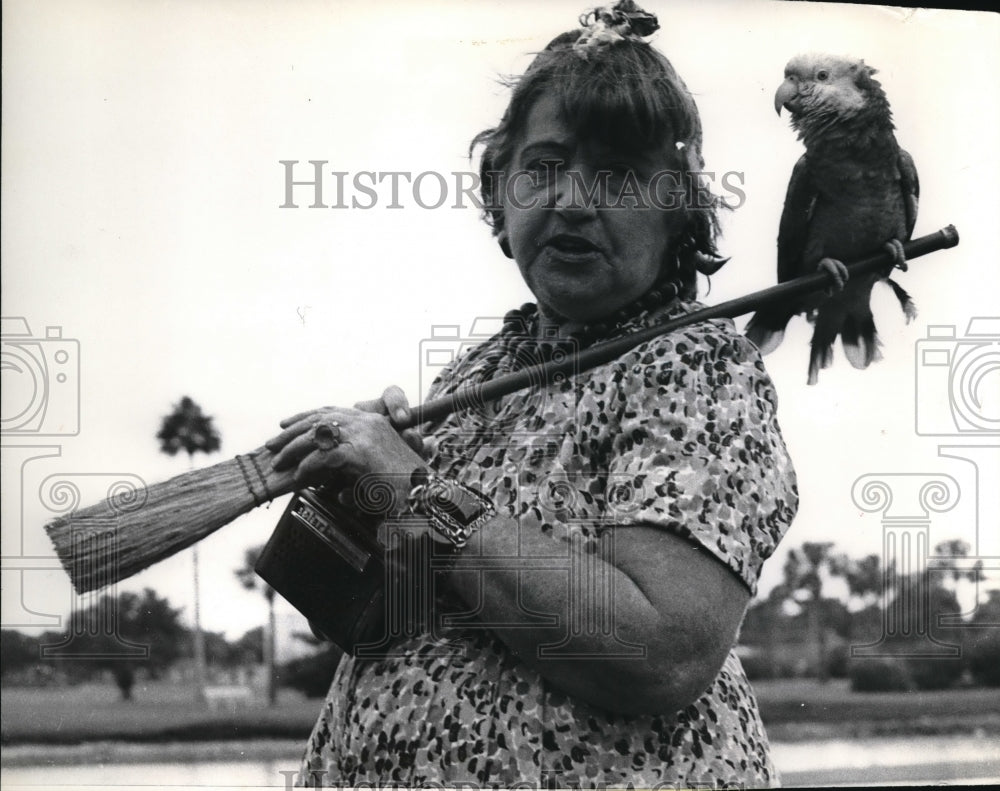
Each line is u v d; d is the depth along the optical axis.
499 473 1.36
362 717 1.36
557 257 1.41
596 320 1.44
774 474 1.30
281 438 1.43
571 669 1.24
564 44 1.45
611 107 1.38
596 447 1.33
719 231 1.50
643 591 1.22
